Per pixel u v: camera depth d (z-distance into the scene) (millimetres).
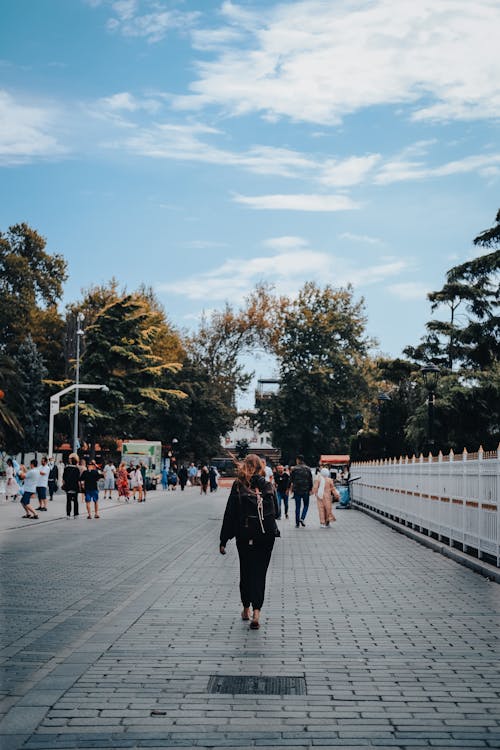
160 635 9328
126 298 73062
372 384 89062
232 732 5922
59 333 85938
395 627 9859
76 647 8680
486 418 43875
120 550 18969
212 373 89125
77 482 30609
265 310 88375
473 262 49219
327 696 6875
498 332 50062
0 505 40094
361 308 90438
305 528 26812
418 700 6766
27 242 88000
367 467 37844
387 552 18797
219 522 28984
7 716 6242
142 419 79250
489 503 15312
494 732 5949
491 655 8398
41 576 14406
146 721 6160
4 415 59406
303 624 10039
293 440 88500
